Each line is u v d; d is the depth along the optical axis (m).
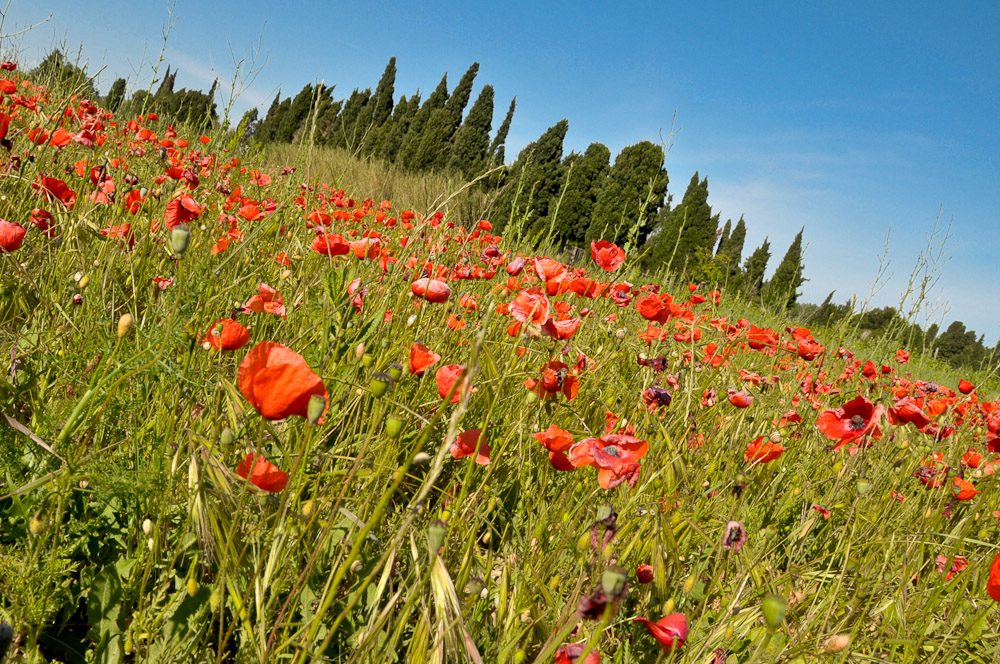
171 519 1.69
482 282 4.18
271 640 1.33
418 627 1.29
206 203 3.00
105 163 2.98
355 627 1.62
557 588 1.87
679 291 6.23
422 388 2.46
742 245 51.25
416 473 2.00
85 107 4.12
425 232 3.31
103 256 2.45
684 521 2.07
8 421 1.49
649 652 1.88
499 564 2.14
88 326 2.07
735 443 2.71
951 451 3.53
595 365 2.90
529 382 2.26
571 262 5.64
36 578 1.38
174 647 1.48
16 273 2.26
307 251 3.18
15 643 1.37
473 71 40.69
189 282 2.05
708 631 1.99
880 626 2.12
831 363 4.52
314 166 8.30
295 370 1.17
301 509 1.59
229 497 1.38
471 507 1.88
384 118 35.06
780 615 1.08
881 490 3.10
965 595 2.39
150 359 1.65
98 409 1.54
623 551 1.95
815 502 3.04
